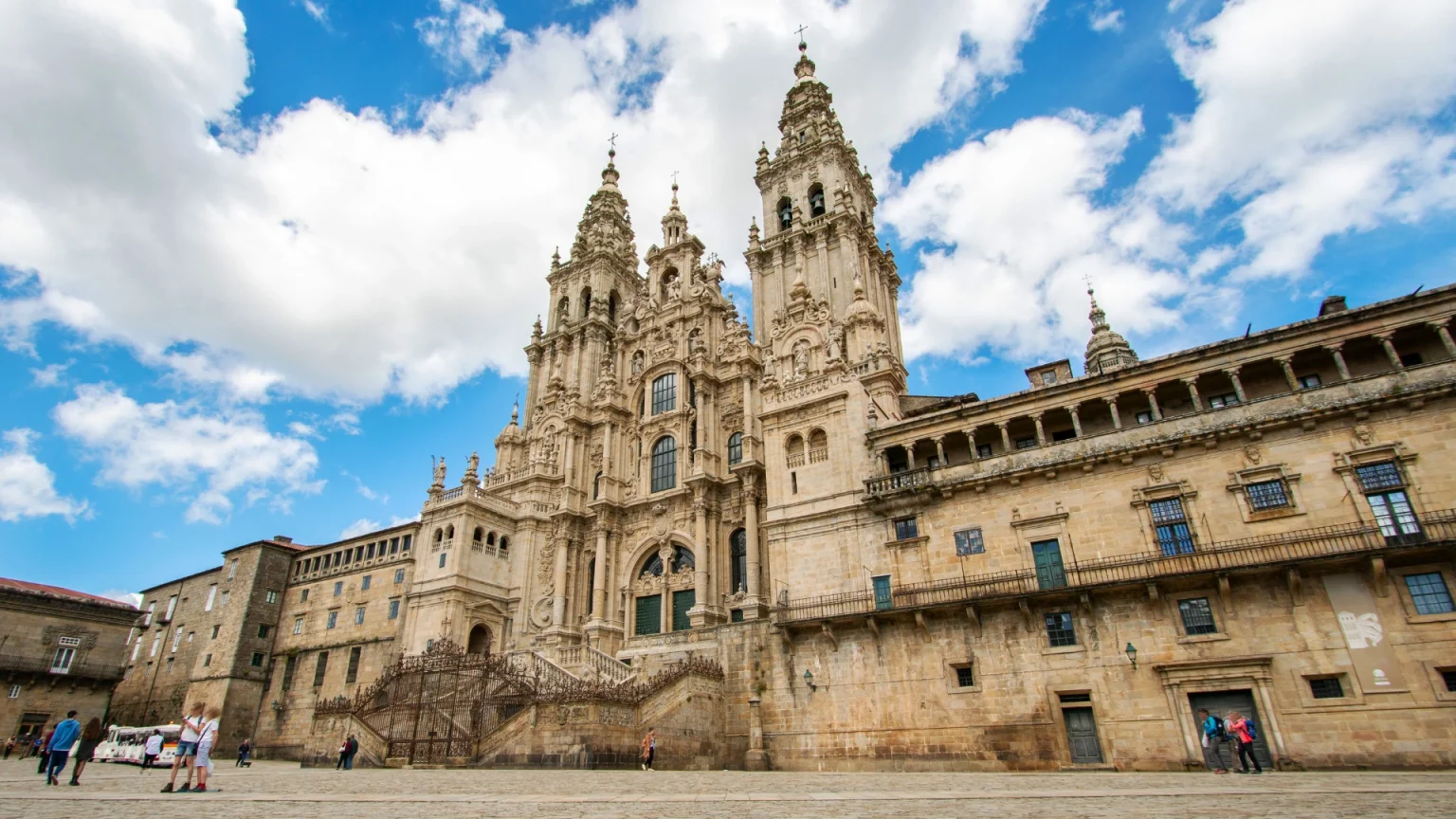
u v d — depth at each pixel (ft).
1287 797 53.57
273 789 70.18
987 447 131.03
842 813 45.80
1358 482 97.71
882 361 158.10
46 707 192.13
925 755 113.19
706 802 54.24
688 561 187.83
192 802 53.88
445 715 123.03
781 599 133.90
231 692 206.80
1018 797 56.44
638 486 203.10
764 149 227.81
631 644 159.43
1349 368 106.83
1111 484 113.19
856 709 120.88
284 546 230.07
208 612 227.40
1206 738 94.84
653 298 230.68
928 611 118.62
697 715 125.39
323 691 200.44
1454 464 92.94
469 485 198.80
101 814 44.73
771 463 150.41
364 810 48.16
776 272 204.13
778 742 125.80
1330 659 92.22
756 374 197.57
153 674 232.53
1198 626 101.04
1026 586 114.21
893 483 130.31
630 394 221.87
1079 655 106.73
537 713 112.47
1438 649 87.25
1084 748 103.50
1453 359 95.86
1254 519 102.12
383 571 208.03
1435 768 84.23
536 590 200.54
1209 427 107.96
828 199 205.87
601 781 81.66
